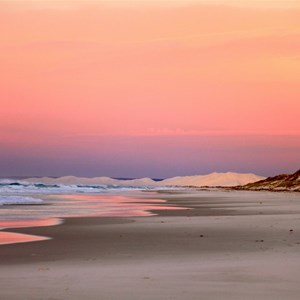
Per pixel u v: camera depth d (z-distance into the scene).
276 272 13.23
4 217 34.53
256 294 10.71
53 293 10.94
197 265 14.45
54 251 17.84
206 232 23.92
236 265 14.37
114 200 65.88
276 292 10.89
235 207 48.69
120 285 11.72
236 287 11.41
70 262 15.35
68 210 42.81
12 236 22.81
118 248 18.52
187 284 11.77
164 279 12.40
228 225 27.59
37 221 31.12
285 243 19.53
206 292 10.92
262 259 15.48
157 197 78.81
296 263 14.66
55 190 107.19
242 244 19.33
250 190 140.38
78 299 10.38
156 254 16.92
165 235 22.77
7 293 10.95
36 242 20.50
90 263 15.12
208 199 70.81
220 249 17.98
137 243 19.95
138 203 57.69
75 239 21.52
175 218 33.53
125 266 14.45
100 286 11.61
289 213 38.88
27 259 16.05
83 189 125.25
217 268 13.89
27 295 10.77
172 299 10.33
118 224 28.75
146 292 10.96
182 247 18.62
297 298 10.35
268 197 79.50
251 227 26.33
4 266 14.64
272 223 28.89
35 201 56.91
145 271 13.55
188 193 105.12
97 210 43.12
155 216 35.78
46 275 13.06
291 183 146.25
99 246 19.14
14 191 90.06
